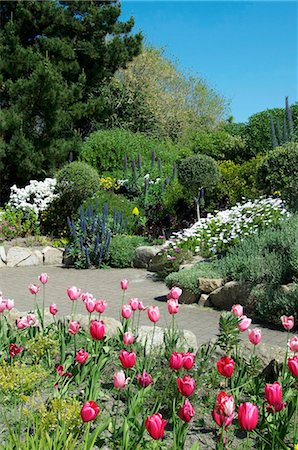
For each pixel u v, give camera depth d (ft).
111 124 95.35
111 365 14.15
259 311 24.39
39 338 14.60
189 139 91.91
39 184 54.08
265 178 39.01
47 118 68.90
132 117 98.94
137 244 42.63
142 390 11.19
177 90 111.75
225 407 8.25
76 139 73.67
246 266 26.71
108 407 12.21
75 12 81.66
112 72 85.35
